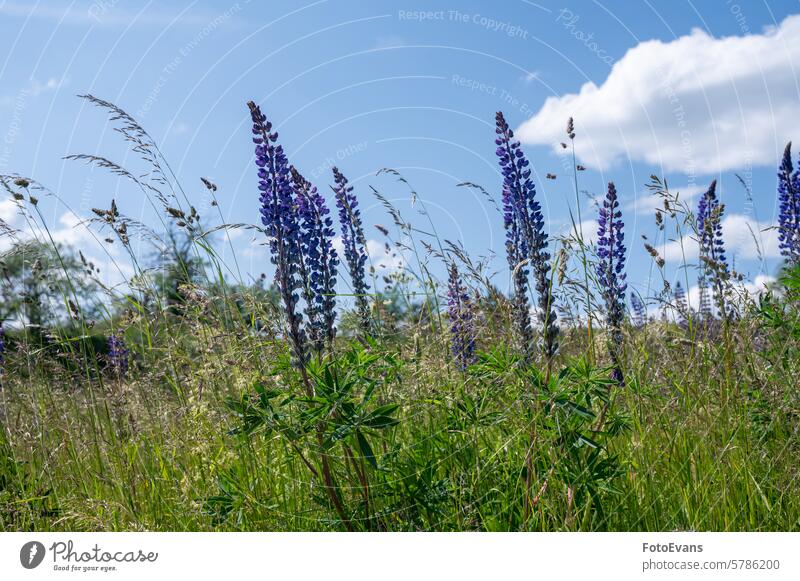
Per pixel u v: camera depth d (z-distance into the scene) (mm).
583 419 1487
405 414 1596
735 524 1430
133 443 1708
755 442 1577
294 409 1424
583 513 1425
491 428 1606
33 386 1819
